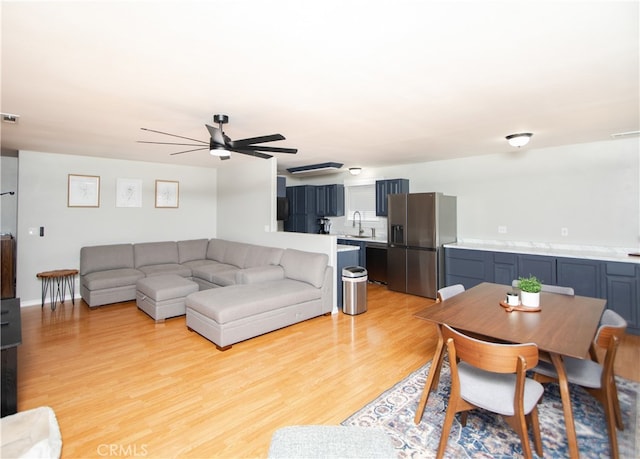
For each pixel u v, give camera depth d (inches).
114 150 179.9
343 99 101.0
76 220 196.7
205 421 82.7
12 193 195.8
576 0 54.1
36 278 184.4
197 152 187.3
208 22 60.1
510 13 57.8
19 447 71.5
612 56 73.9
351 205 283.1
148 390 96.7
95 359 116.6
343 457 48.1
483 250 185.5
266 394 94.7
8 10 55.7
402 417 84.6
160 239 230.7
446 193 221.8
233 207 239.9
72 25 60.7
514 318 84.4
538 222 184.2
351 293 167.8
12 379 81.7
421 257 205.2
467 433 78.7
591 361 82.9
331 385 99.7
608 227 162.2
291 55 73.0
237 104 105.1
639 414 74.3
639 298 139.4
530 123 128.7
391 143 166.6
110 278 179.3
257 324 135.0
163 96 97.6
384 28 62.4
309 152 191.8
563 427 80.6
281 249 188.9
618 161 159.0
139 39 65.9
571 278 156.8
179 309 160.9
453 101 103.3
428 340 135.0
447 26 61.9
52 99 99.6
